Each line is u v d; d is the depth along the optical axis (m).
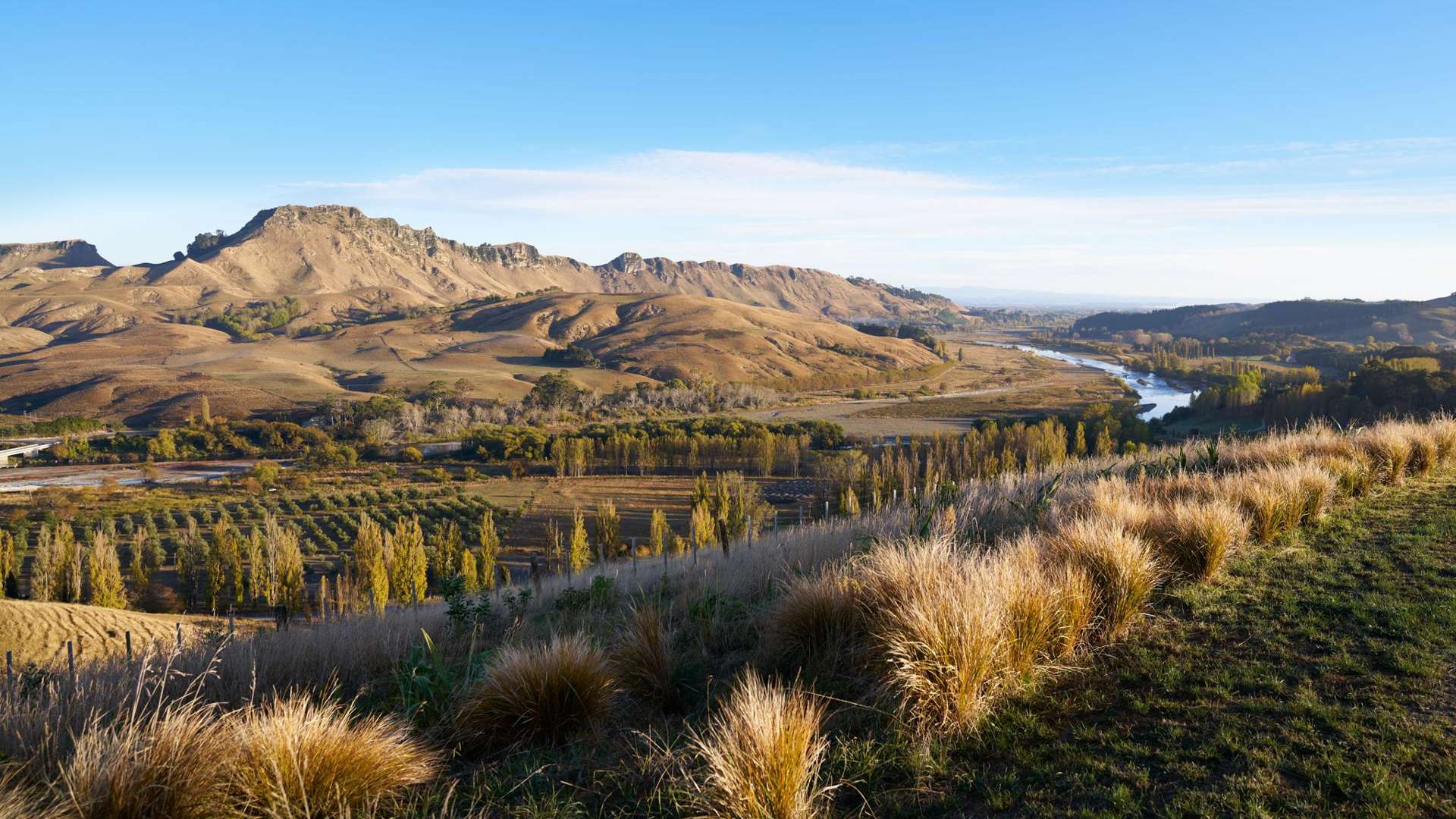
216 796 3.07
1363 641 4.61
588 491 82.81
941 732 3.83
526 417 139.38
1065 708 4.07
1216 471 10.27
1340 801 3.04
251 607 45.62
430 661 5.11
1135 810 3.09
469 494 82.62
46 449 116.25
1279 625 4.98
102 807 2.91
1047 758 3.60
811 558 7.72
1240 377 98.75
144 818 2.96
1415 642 4.52
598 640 5.38
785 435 103.31
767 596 6.77
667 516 70.50
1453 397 62.53
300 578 42.12
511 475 93.94
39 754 3.37
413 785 3.60
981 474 47.28
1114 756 3.54
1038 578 4.75
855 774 3.52
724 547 9.88
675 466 93.75
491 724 4.15
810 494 72.25
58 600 43.53
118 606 43.06
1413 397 65.69
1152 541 6.17
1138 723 3.84
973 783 3.43
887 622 4.49
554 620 7.63
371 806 3.30
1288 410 74.19
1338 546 6.79
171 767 3.05
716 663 5.25
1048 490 8.79
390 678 5.69
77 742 3.10
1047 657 4.54
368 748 3.48
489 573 42.84
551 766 3.86
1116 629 4.95
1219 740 3.57
